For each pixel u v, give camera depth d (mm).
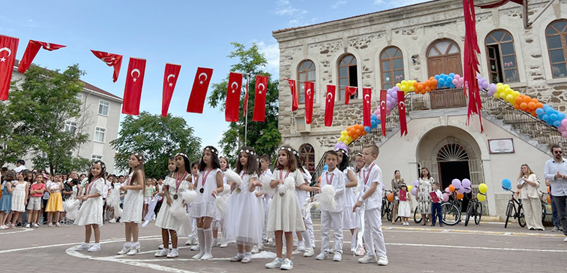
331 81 16141
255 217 4570
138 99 7781
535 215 8969
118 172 29891
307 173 6000
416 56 14680
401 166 12992
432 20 14609
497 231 8578
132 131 26844
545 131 11602
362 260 4602
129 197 5301
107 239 7227
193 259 4832
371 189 4582
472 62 9398
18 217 10852
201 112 8672
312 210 12969
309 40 16922
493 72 13570
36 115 17500
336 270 4074
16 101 16766
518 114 11977
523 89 12945
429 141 13953
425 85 12406
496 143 11844
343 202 5020
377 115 13062
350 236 7973
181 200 4977
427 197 10297
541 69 12805
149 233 8602
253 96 19266
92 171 5688
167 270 3982
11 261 4582
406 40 14992
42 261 4578
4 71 6430
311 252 5230
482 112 12188
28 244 6438
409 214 10430
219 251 5719
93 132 28406
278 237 4332
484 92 12391
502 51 13570
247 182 4637
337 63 16328
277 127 18500
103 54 7352
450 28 14289
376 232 4508
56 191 10812
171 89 8305
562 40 12758
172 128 27453
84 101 27625
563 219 6652
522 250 5582
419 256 5070
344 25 16219
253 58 19500
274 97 19188
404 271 4016
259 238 4598
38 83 17422
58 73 18172
